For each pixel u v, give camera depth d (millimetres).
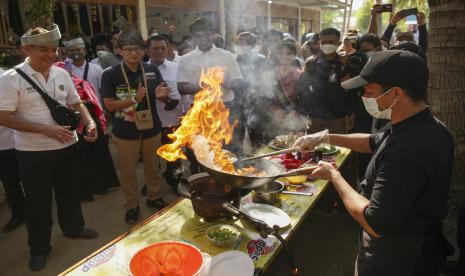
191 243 1729
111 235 3416
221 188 2012
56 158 2867
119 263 1594
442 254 1562
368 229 1414
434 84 3496
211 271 1484
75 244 3262
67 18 6617
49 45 2537
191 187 1931
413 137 1350
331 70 3795
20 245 3307
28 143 2709
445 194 1447
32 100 2637
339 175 1634
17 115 2652
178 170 2422
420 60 1386
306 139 2117
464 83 3381
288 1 12023
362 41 4125
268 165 2107
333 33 3678
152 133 3512
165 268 1515
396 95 1392
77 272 1537
